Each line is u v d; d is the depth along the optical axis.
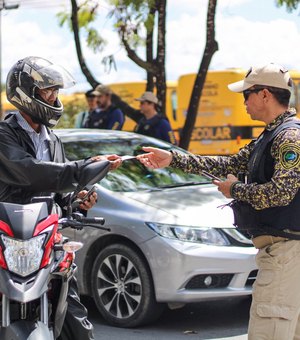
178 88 19.17
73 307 3.92
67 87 3.79
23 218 3.38
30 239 3.34
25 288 3.28
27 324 3.37
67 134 7.32
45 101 3.77
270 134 3.96
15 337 3.32
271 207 3.89
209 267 5.78
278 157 3.83
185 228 5.87
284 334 3.96
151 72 10.16
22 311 3.43
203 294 5.80
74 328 3.88
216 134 18.20
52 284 3.64
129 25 9.70
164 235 5.84
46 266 3.39
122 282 6.11
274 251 3.95
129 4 9.43
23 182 3.59
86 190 4.04
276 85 3.98
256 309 4.00
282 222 3.88
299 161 3.77
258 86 4.02
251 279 5.96
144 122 9.70
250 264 5.88
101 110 10.67
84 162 3.60
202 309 6.82
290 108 4.08
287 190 3.74
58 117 3.84
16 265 3.31
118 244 6.11
